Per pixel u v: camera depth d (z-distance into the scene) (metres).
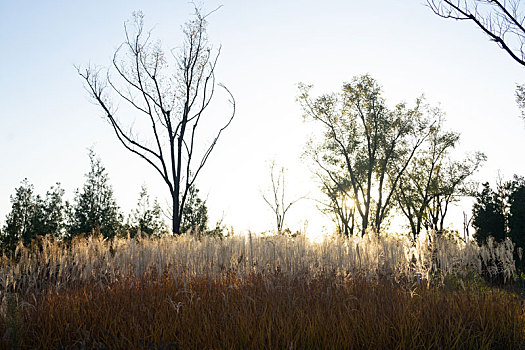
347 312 6.72
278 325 6.09
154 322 6.35
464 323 6.75
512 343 6.68
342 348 5.72
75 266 9.74
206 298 7.61
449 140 38.03
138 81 24.44
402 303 7.33
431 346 6.10
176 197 23.86
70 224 23.66
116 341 5.80
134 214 25.41
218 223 27.77
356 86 34.28
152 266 10.03
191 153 24.69
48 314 6.79
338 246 10.47
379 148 36.09
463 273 10.91
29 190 22.23
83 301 7.55
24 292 8.59
